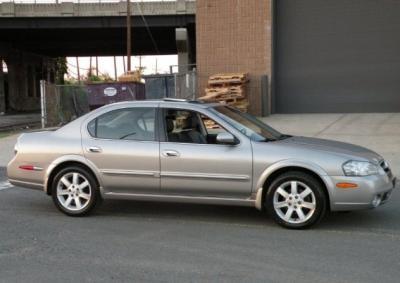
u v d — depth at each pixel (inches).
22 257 223.6
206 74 885.2
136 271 204.5
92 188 288.7
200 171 270.5
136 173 280.4
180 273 201.6
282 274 199.5
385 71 828.0
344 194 253.4
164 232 259.8
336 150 263.4
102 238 250.8
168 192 278.8
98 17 1744.6
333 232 256.5
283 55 870.4
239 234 254.5
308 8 853.2
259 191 264.4
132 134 285.6
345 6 836.6
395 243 238.2
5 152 577.3
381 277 195.6
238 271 203.2
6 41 2102.6
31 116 1633.9
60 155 291.3
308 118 790.5
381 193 257.6
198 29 883.4
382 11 821.9
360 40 835.4
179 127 281.0
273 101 868.0
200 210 303.4
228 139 267.3
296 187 259.9
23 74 2317.9
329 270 203.3
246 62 867.4
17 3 1737.2
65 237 253.1
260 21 858.1
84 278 198.1
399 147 519.8
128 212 301.3
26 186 301.1
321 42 852.6
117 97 850.1
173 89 865.5
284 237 248.7
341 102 850.8
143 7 1697.8
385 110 832.3
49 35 1980.8
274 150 263.1
